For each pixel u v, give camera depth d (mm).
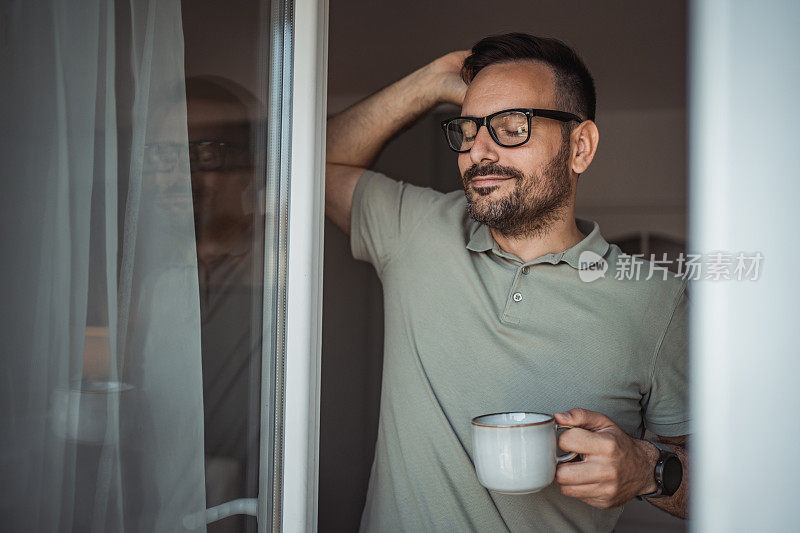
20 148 782
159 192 865
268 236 946
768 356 1002
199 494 892
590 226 1056
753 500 1003
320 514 1151
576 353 1059
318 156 969
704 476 1017
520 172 1065
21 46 779
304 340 955
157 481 862
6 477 778
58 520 804
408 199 1130
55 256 804
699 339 1026
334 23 1148
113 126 836
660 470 995
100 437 827
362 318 1147
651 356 1038
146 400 856
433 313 1120
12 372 781
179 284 880
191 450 886
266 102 940
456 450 1101
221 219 910
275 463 956
